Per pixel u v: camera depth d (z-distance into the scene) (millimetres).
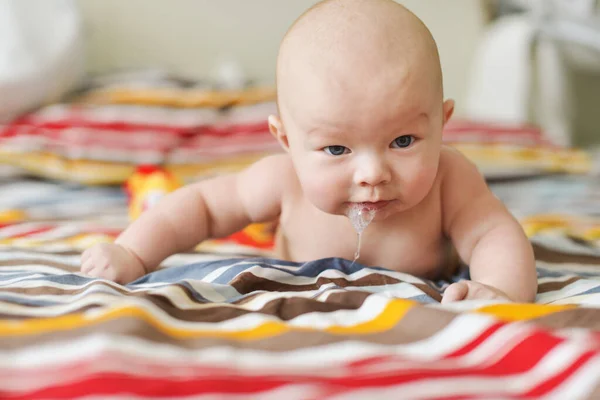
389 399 465
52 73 1917
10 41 1895
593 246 1108
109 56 2486
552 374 506
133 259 882
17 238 1144
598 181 1850
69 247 1065
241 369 517
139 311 576
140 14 2498
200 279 824
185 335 578
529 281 809
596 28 2480
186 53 2557
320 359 541
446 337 575
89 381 470
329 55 730
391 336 592
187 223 921
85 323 559
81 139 1745
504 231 858
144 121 1886
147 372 494
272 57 2617
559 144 2160
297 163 778
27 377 494
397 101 712
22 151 1686
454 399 473
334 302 692
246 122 1997
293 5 2602
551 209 1504
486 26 2783
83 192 1656
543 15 2557
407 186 749
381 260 897
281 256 959
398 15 760
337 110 714
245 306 704
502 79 2553
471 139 1982
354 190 752
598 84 3082
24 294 734
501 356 538
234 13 2570
